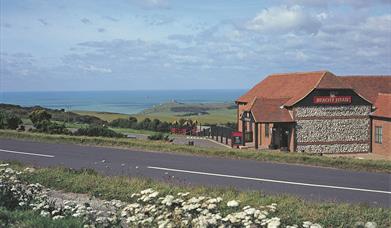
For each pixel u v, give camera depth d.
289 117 40.34
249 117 41.09
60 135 33.41
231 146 40.97
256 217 6.98
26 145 29.66
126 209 8.19
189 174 19.28
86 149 27.80
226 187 15.61
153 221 7.73
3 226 8.60
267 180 18.03
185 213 7.58
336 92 41.19
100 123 59.78
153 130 55.94
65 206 9.26
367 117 41.94
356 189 16.36
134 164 21.94
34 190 11.62
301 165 22.03
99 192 14.62
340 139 41.28
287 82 46.78
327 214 11.49
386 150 39.69
